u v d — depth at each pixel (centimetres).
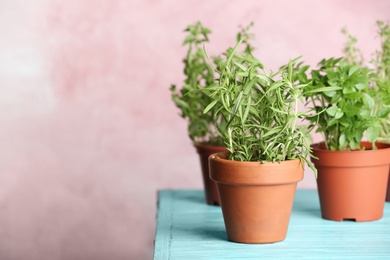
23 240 401
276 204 188
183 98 263
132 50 395
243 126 184
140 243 405
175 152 401
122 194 402
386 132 235
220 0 395
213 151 242
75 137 398
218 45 395
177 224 216
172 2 394
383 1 398
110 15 393
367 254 180
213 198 246
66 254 404
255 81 187
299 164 188
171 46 395
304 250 184
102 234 404
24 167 397
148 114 399
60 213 401
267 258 177
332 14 398
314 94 211
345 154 211
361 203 214
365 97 208
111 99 396
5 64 392
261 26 397
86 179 400
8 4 390
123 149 400
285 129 184
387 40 244
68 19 392
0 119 394
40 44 392
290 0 397
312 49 399
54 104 395
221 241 194
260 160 190
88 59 394
